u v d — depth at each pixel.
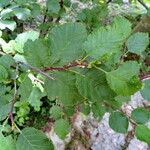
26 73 0.26
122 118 0.31
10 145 0.21
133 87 0.20
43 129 1.06
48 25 0.67
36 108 1.03
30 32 0.36
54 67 0.24
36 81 0.39
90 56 0.22
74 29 0.23
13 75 0.26
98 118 0.36
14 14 0.53
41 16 0.94
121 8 1.22
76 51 0.23
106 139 1.05
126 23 0.21
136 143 1.04
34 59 0.24
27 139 0.22
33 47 0.24
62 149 1.02
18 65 0.26
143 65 0.73
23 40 0.36
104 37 0.22
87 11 0.70
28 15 0.54
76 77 0.22
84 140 1.05
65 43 0.23
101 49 0.22
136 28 0.98
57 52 0.23
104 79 0.22
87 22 0.69
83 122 1.07
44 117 1.09
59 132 0.39
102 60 0.22
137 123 0.30
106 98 0.22
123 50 0.31
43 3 0.82
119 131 0.31
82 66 0.22
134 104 0.94
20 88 0.25
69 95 0.24
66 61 0.23
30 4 0.58
